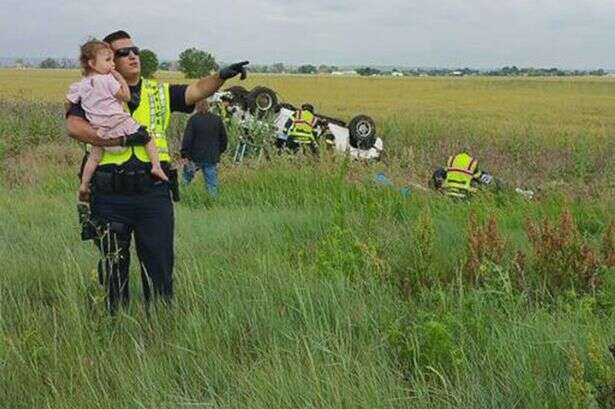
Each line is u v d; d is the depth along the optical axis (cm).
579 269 582
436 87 9306
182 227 874
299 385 382
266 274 580
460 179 1193
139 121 530
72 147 1972
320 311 502
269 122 1647
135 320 493
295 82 10069
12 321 514
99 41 508
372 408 362
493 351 423
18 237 801
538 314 488
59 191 1275
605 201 1056
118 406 387
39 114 2611
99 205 528
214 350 444
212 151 1259
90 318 492
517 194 1168
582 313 489
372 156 1792
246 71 538
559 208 995
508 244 680
